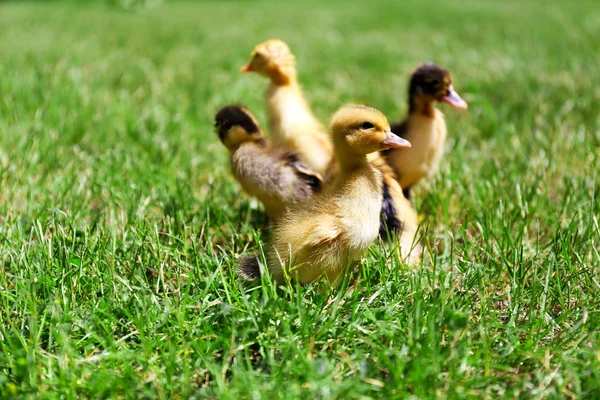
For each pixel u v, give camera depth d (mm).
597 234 1190
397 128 1330
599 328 1064
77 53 2135
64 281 1104
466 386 1003
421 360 1009
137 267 1135
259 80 1894
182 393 1001
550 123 1534
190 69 2008
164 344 1039
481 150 1465
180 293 1110
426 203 1304
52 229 1193
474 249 1169
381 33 2717
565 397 1009
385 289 1100
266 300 1056
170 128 1546
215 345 1038
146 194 1289
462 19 2982
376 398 996
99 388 998
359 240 1108
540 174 1339
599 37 2279
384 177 1233
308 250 1106
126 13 3502
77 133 1502
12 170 1352
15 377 1010
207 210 1225
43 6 3688
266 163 1231
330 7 3713
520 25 2689
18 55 2078
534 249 1201
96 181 1335
